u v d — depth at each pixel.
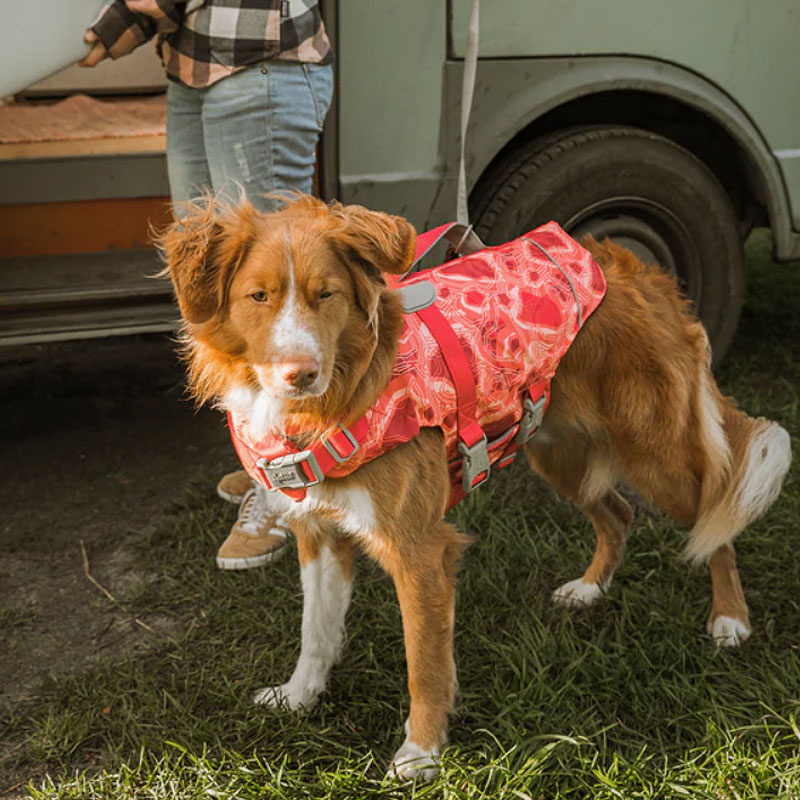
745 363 4.90
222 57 2.83
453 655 2.74
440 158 3.71
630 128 3.98
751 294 5.99
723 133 4.32
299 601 3.14
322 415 2.14
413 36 3.54
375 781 2.38
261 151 2.94
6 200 3.72
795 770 2.33
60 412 4.58
